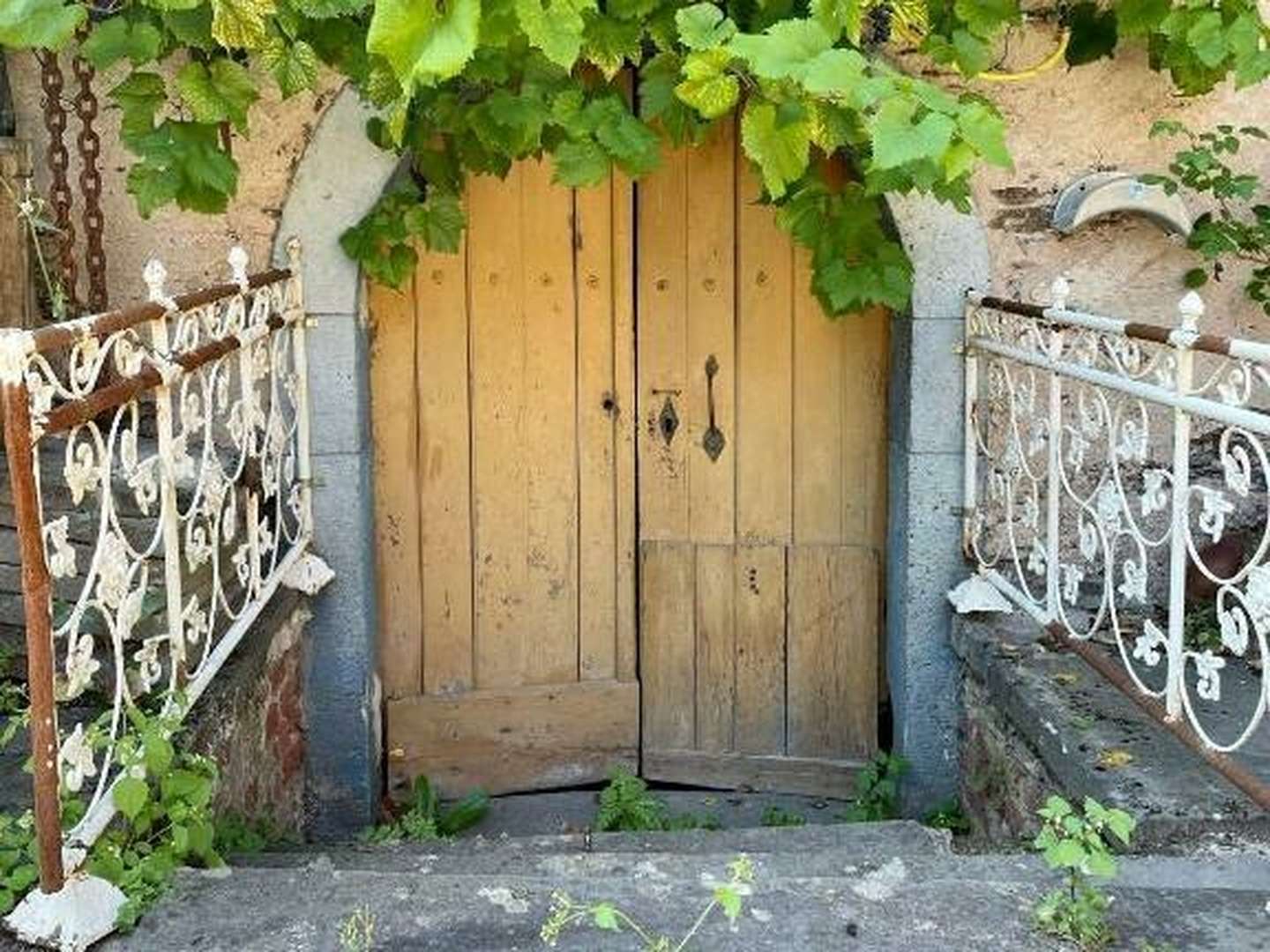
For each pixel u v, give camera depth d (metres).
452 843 4.25
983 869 2.87
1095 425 3.65
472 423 4.98
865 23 4.25
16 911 2.50
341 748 4.80
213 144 3.71
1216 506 2.91
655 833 4.19
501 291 4.91
